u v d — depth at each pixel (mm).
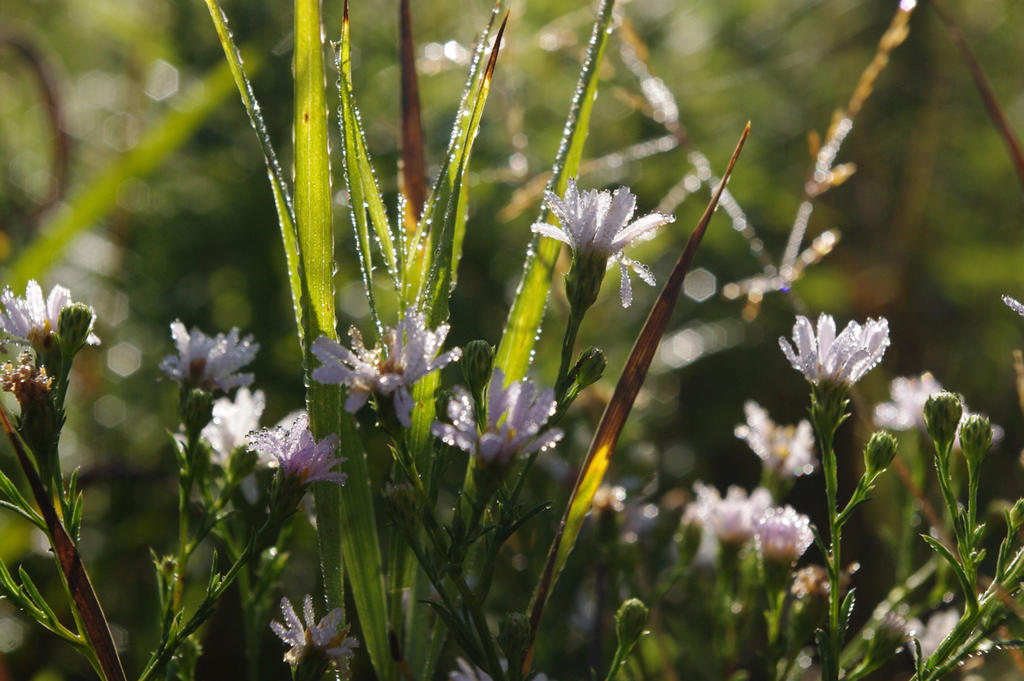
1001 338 810
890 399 716
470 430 397
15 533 575
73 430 690
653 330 424
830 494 425
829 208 892
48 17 941
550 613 547
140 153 637
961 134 951
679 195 576
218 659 589
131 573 616
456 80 794
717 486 741
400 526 404
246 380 455
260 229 747
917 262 833
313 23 411
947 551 417
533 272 439
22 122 877
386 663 434
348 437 429
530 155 732
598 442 425
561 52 807
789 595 556
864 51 997
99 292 739
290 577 602
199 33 812
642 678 512
